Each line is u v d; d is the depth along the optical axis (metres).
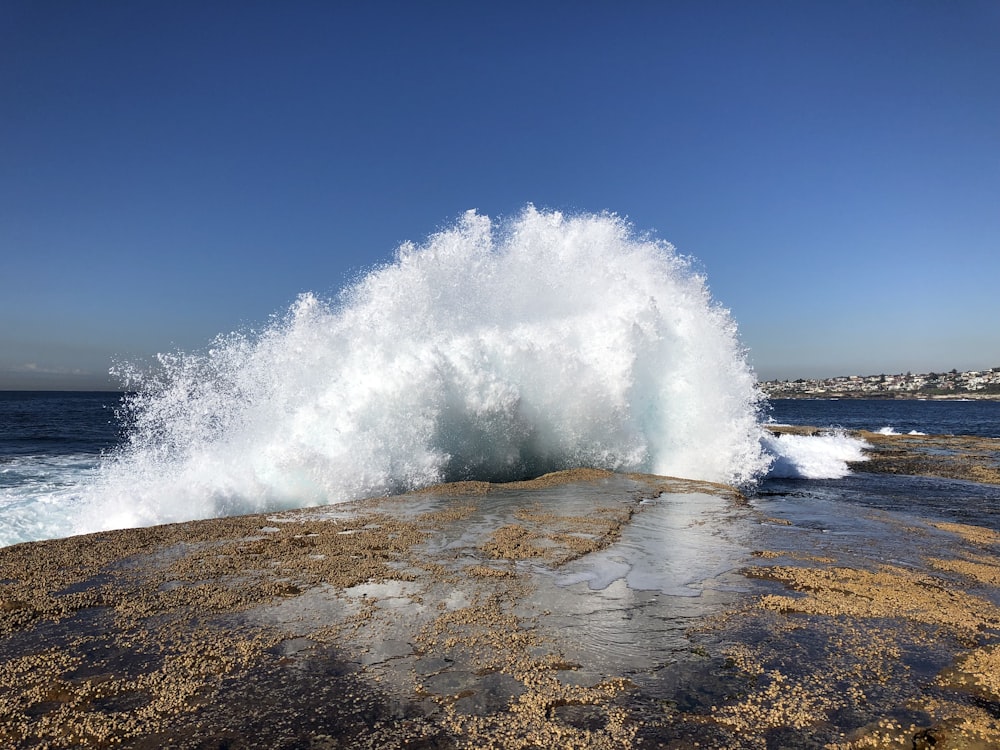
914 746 2.91
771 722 3.07
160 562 5.47
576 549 5.98
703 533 6.80
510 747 2.83
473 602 4.57
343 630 4.06
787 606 4.60
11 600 4.55
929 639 4.08
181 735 2.91
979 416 67.19
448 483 9.48
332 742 2.86
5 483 11.77
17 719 3.04
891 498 10.33
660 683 3.44
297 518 7.21
